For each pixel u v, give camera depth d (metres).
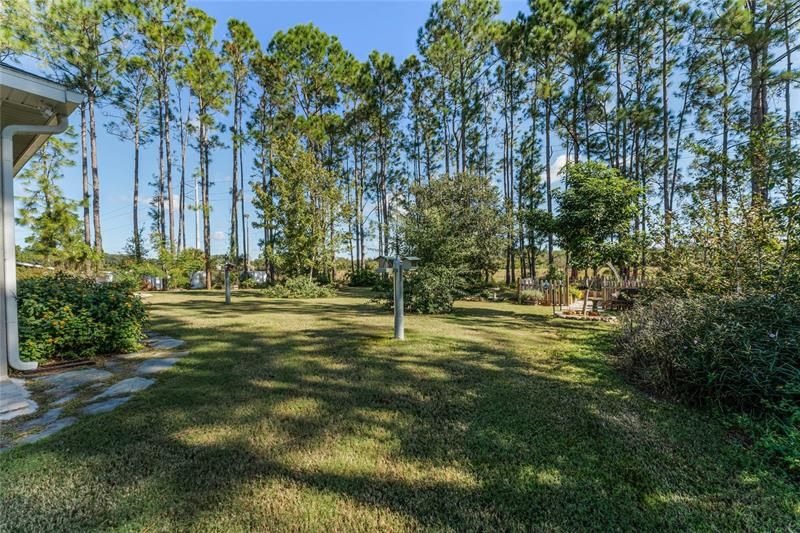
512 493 1.86
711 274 4.86
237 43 19.95
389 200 24.25
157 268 18.64
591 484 1.94
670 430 2.57
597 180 8.53
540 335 6.18
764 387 2.59
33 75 3.65
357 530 1.59
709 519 1.68
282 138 17.00
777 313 3.04
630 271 10.80
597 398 3.17
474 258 14.69
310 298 13.69
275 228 15.30
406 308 9.23
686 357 3.08
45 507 1.73
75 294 4.68
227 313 8.95
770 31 9.52
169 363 4.30
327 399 3.16
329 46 20.62
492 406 3.00
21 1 12.94
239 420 2.73
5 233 3.82
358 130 23.33
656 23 12.24
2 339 3.78
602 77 12.88
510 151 19.08
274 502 1.78
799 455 2.07
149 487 1.89
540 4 13.02
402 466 2.11
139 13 16.19
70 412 2.88
